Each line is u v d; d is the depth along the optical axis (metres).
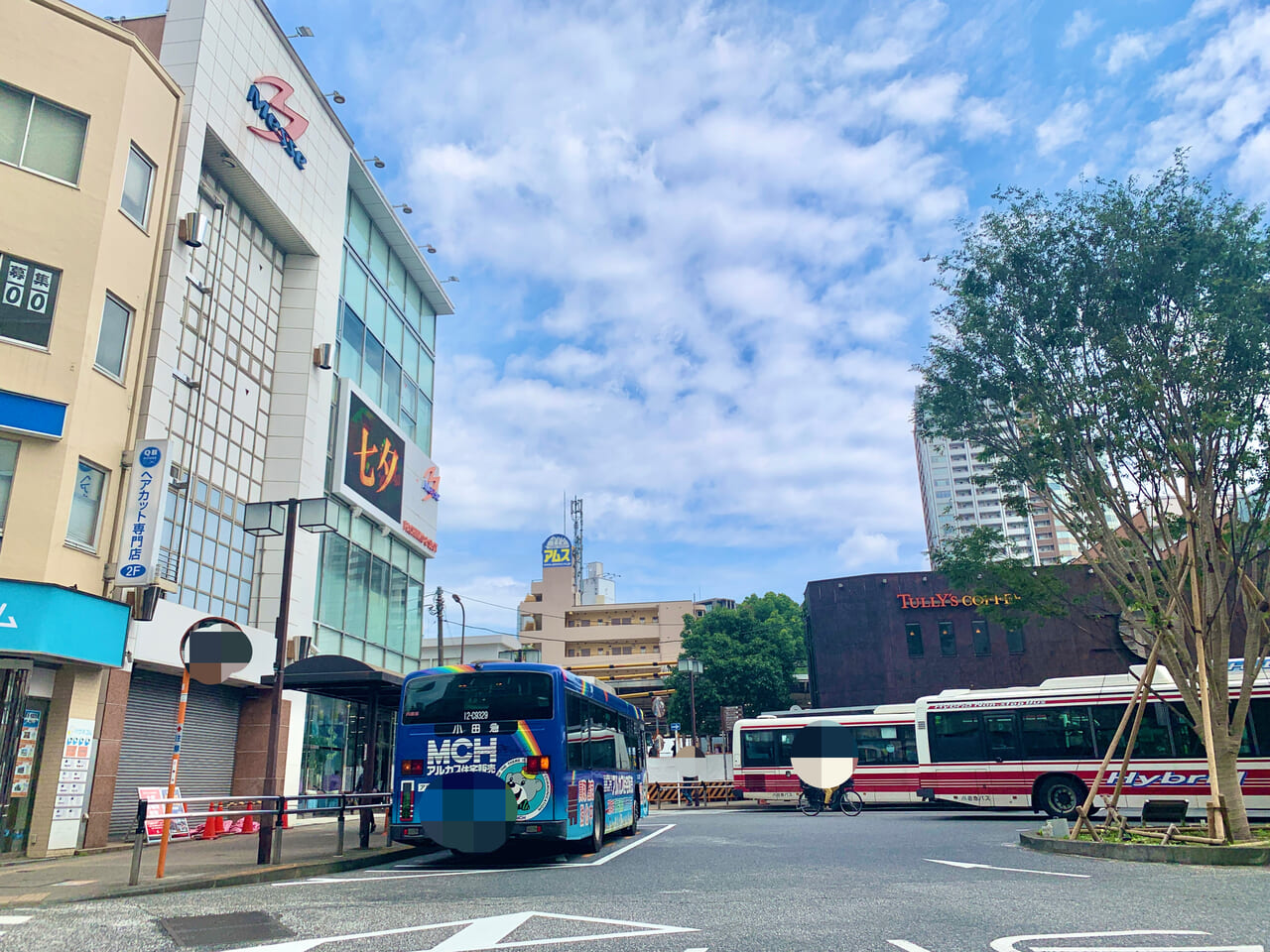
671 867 11.54
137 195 16.47
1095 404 13.80
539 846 13.55
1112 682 20.50
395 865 12.90
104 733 15.15
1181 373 12.70
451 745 12.52
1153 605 13.38
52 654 13.21
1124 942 6.02
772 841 15.78
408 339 32.03
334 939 6.50
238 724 20.70
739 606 55.28
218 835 18.62
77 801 14.30
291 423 22.75
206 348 19.69
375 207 28.92
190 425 18.78
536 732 12.46
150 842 16.27
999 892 8.50
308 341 23.53
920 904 7.79
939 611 40.78
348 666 15.53
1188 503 12.87
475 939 6.43
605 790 15.31
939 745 21.70
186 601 18.50
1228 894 8.26
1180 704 19.25
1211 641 13.16
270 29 22.25
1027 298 14.35
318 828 19.78
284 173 22.56
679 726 51.62
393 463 28.75
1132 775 19.45
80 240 14.85
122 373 15.85
